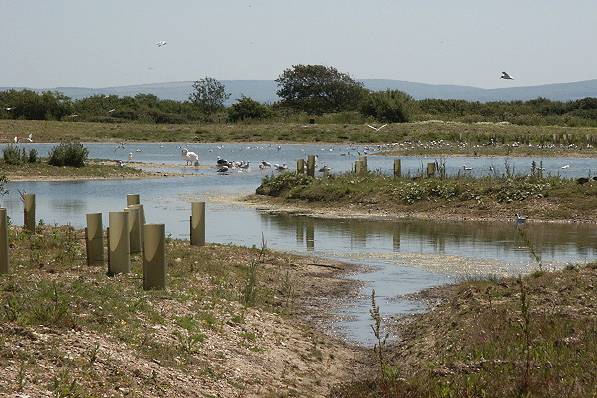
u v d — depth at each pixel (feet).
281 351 42.04
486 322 42.45
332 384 38.24
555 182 102.58
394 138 273.54
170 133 299.99
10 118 333.42
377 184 111.24
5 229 49.67
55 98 344.49
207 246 68.90
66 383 30.78
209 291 51.83
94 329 38.01
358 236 84.94
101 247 54.60
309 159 125.08
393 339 46.14
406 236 84.74
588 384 31.45
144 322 41.19
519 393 31.37
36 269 51.98
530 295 48.44
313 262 68.28
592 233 84.43
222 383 35.45
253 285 54.24
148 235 48.47
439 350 40.63
